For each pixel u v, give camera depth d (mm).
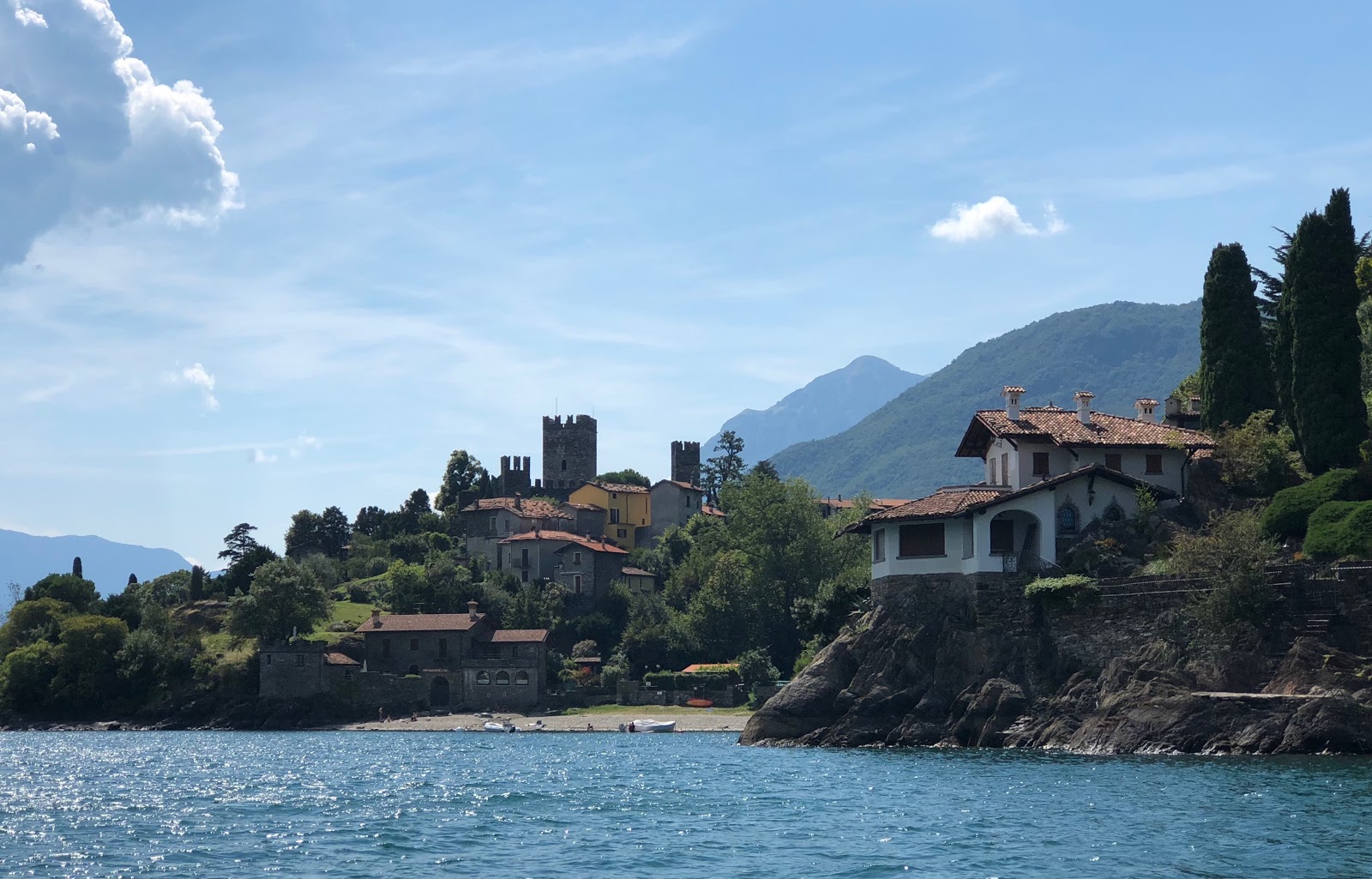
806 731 100000
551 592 195000
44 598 192625
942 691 94062
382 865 49812
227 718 162375
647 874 47031
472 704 164875
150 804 71250
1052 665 90500
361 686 163500
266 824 61656
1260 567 83438
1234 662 81438
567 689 166875
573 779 79625
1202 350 115250
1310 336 102000
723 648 168750
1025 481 104750
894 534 100000
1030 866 46469
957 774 72375
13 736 153000
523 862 49875
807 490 173375
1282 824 52344
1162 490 102562
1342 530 85938
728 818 59469
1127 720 81438
